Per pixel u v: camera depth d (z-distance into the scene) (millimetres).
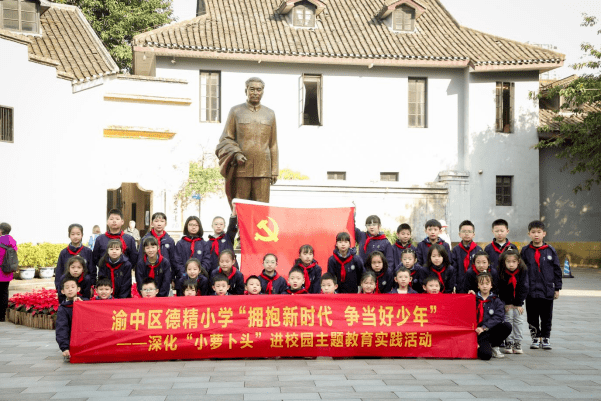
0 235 11266
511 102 25484
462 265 8961
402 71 25141
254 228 9656
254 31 24250
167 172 21078
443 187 23984
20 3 20469
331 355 7758
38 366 7359
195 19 24094
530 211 25453
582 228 26750
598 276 22172
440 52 24656
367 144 24938
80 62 19891
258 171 10102
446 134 25438
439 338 7895
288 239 9711
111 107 20312
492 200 25109
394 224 23328
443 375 6871
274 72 24203
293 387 6270
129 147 20594
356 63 24000
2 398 5875
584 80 23359
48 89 18578
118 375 6840
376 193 23172
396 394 5996
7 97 17578
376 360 7766
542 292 8609
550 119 26266
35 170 18250
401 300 7918
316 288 8633
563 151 24969
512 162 25312
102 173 20109
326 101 24688
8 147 17625
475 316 7934
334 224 9875
